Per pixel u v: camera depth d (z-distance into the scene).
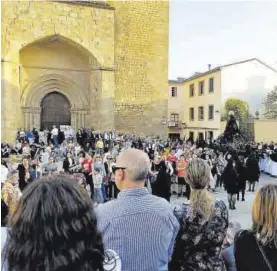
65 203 1.66
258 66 43.09
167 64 33.53
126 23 31.97
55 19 27.53
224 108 42.09
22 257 1.59
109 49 29.34
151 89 32.97
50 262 1.58
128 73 32.12
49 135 27.55
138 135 31.81
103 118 29.22
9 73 25.78
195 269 3.24
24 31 26.53
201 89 47.09
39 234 1.60
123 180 2.88
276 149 25.44
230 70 42.22
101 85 29.17
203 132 45.88
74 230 1.64
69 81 30.58
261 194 2.72
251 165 17.14
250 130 42.06
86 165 14.12
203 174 3.40
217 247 3.29
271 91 43.31
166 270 2.83
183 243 3.29
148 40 32.78
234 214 12.48
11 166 11.79
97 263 1.73
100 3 29.23
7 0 25.81
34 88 29.56
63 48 30.28
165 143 27.66
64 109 30.94
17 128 27.14
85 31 28.55
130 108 32.16
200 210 3.29
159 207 2.84
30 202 1.65
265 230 2.62
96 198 13.36
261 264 2.55
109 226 2.71
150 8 32.81
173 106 52.38
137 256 2.68
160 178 12.26
